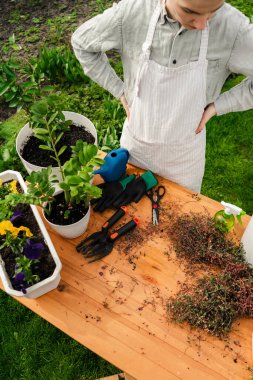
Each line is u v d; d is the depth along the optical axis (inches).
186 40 55.7
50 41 151.1
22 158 65.7
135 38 59.9
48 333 89.4
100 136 118.1
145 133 69.0
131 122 70.2
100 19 60.9
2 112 130.3
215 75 61.7
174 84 60.2
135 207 67.6
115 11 59.1
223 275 57.3
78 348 87.5
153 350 52.7
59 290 58.4
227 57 58.7
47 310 56.7
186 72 58.7
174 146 69.4
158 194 68.8
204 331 54.1
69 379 84.1
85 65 69.3
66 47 134.6
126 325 55.0
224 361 51.8
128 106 72.6
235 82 135.5
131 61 63.4
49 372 84.8
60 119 66.1
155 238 63.6
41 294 57.6
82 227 61.8
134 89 66.6
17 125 125.6
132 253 62.0
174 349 52.8
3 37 153.9
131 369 51.5
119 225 65.4
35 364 85.9
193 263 60.7
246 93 64.3
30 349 87.6
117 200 67.4
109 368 85.4
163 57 58.8
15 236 57.0
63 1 167.3
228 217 62.3
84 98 130.8
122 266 60.7
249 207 111.0
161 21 55.2
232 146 121.3
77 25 156.8
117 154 67.9
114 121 123.2
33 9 164.2
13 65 78.7
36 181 54.2
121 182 69.0
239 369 51.1
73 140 71.0
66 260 61.2
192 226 63.2
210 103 67.4
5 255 58.7
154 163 74.4
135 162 76.4
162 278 59.3
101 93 132.0
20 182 65.2
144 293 57.8
